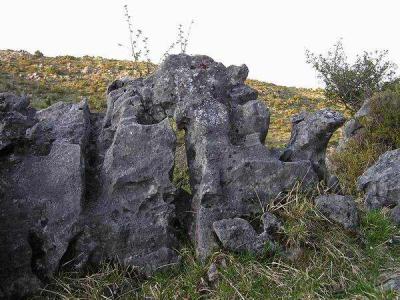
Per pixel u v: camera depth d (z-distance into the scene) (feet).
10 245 15.47
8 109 17.85
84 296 15.39
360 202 25.79
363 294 15.06
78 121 18.40
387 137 35.40
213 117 18.53
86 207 16.78
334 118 19.48
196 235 17.47
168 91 19.25
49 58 92.17
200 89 19.22
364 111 38.42
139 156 17.39
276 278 15.58
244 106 19.38
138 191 17.16
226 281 15.47
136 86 20.57
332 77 65.98
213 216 17.35
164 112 19.42
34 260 15.90
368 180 25.63
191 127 18.72
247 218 17.83
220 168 17.89
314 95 88.63
